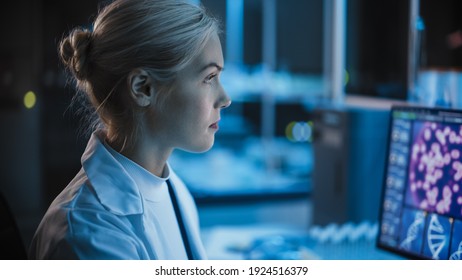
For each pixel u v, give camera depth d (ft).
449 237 3.59
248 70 19.08
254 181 17.67
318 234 6.20
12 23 13.28
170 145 3.11
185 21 2.85
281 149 19.19
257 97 18.88
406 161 4.00
